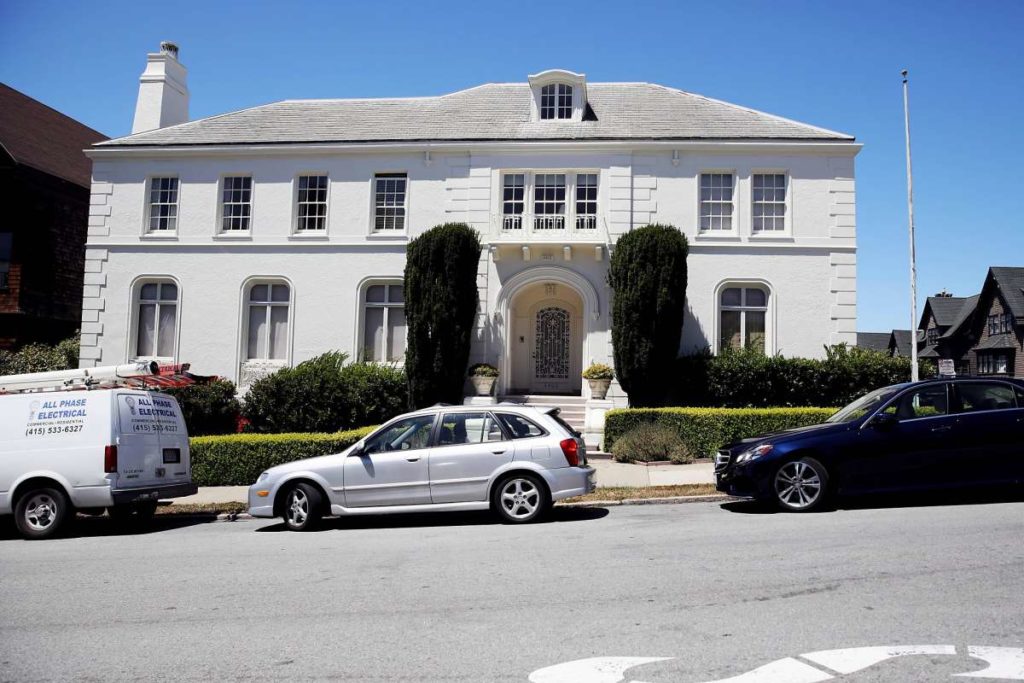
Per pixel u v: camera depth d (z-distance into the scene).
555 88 21.73
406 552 8.41
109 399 10.91
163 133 22.38
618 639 5.25
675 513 10.43
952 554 7.19
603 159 20.34
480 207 20.53
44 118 27.39
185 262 21.34
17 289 23.08
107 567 8.26
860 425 9.80
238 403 18.59
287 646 5.32
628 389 18.36
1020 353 40.22
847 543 7.80
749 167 20.06
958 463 9.55
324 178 21.45
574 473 10.08
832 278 19.66
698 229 20.03
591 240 19.61
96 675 4.85
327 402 17.72
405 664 4.89
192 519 12.34
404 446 10.33
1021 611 5.59
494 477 10.05
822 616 5.60
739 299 20.11
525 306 21.77
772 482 9.83
